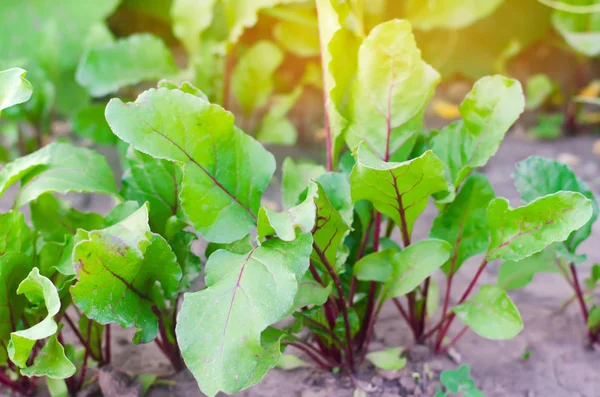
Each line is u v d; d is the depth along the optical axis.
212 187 0.92
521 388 1.01
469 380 0.98
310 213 0.87
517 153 1.58
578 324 1.09
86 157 0.98
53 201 1.00
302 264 0.89
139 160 0.98
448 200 0.96
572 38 1.48
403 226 0.97
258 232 0.90
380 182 0.92
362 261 0.97
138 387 0.99
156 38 1.38
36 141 1.47
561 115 1.79
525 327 1.09
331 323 0.99
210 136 0.92
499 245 0.95
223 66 1.49
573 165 1.49
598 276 1.04
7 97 0.91
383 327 1.08
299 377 1.01
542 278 1.16
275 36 1.63
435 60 1.79
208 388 0.86
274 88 1.77
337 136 0.99
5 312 0.94
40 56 1.61
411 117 0.97
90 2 1.76
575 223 0.91
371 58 0.96
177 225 0.97
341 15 0.96
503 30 1.79
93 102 1.83
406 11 1.59
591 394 1.01
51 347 0.91
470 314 0.96
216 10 1.46
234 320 0.87
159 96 0.91
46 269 0.96
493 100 0.96
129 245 0.89
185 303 0.88
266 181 0.95
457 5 1.54
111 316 0.90
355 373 1.01
